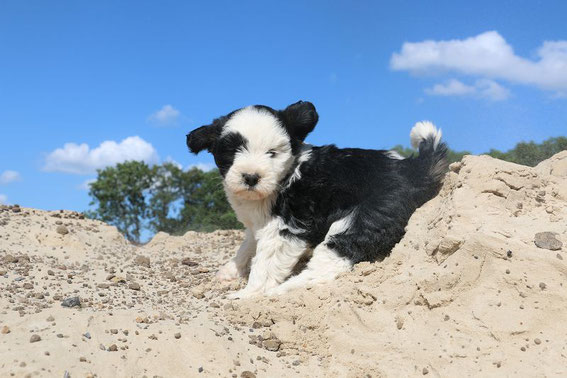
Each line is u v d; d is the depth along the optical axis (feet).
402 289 2.67
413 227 2.98
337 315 2.68
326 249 2.99
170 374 2.33
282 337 2.61
